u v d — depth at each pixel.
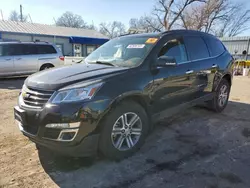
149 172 2.72
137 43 3.69
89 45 27.75
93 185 2.48
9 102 6.09
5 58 9.89
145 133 3.25
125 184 2.50
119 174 2.68
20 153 3.16
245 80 11.47
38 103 2.60
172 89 3.62
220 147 3.40
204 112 5.16
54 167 2.82
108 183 2.51
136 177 2.62
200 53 4.38
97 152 2.88
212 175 2.66
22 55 10.26
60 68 3.30
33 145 3.39
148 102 3.21
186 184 2.49
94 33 30.69
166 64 3.24
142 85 3.05
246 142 3.58
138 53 3.43
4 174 2.67
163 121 4.52
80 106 2.49
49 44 11.07
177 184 2.49
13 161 2.95
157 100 3.36
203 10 31.05
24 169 2.78
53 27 27.75
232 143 3.54
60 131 2.47
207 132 3.98
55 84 2.62
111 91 2.71
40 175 2.66
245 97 7.05
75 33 27.98
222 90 5.13
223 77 5.07
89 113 2.53
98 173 2.70
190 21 31.17
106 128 2.72
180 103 3.89
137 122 3.13
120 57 3.57
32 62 10.45
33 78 2.95
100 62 3.61
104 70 3.00
